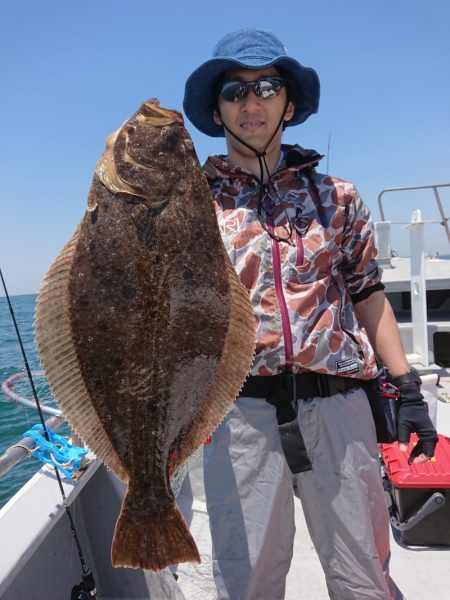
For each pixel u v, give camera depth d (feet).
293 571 8.63
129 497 5.31
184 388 5.48
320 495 6.08
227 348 5.62
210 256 5.54
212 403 5.66
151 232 5.30
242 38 6.49
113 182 5.35
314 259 6.15
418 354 16.61
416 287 16.55
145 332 5.26
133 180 5.37
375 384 6.68
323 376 6.06
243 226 6.27
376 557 6.01
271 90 6.29
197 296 5.44
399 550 9.00
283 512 6.12
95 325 5.24
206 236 5.55
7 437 23.97
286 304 5.96
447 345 20.54
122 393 5.32
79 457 7.75
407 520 9.07
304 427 6.04
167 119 5.69
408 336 17.42
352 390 6.29
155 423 5.38
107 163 5.43
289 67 6.60
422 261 15.83
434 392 12.11
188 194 5.54
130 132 5.57
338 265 6.61
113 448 5.41
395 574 8.41
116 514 8.37
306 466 5.84
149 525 5.26
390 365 6.91
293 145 6.85
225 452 6.13
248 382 6.11
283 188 6.51
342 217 6.43
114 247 5.22
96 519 8.52
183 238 5.41
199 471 10.93
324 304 6.15
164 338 5.32
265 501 5.98
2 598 6.52
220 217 6.43
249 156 6.67
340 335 6.15
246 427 6.07
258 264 6.13
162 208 5.38
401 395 6.81
